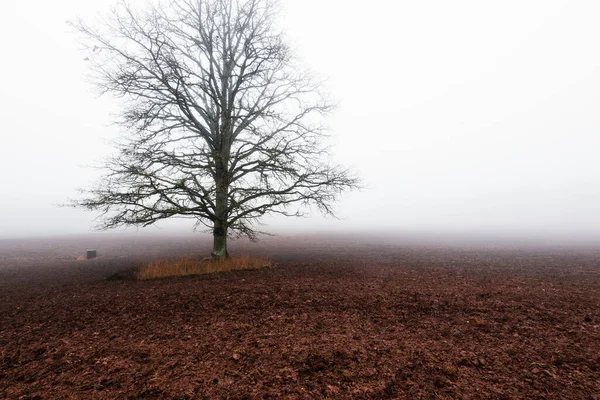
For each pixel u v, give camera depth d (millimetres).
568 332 5719
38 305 8328
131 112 13031
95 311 7598
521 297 8305
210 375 4371
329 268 14000
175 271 12727
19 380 4355
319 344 5344
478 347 5152
